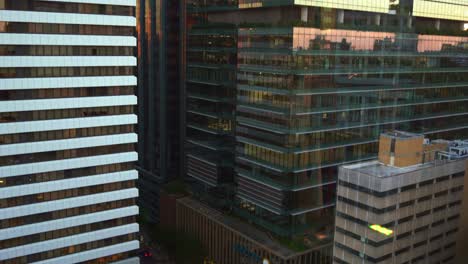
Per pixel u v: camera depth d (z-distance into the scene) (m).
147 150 159.62
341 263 79.94
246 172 115.50
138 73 163.62
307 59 100.94
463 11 113.56
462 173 80.69
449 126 111.62
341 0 102.50
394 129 107.00
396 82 107.12
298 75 100.69
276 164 106.00
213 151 129.00
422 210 76.94
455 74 113.94
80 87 96.25
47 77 92.69
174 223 135.50
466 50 114.88
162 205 141.12
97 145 99.38
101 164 100.31
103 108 99.38
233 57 119.19
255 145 111.88
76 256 99.31
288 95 101.31
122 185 103.56
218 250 118.00
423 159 79.56
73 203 98.00
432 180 77.19
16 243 93.12
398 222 74.44
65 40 93.44
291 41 99.56
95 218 100.88
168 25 147.62
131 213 105.38
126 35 100.44
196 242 123.25
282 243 104.38
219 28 124.62
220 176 126.25
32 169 93.00
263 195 110.56
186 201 132.88
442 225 80.31
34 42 90.56
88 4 95.38
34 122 92.19
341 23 103.31
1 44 87.81
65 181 96.56
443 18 111.38
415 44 109.25
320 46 102.50
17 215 92.31
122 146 102.62
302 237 102.62
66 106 94.94
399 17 107.50
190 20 139.12
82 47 95.88
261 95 109.12
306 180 102.75
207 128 131.88
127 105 102.19
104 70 98.69
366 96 105.56
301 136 102.19
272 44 105.06
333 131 103.44
